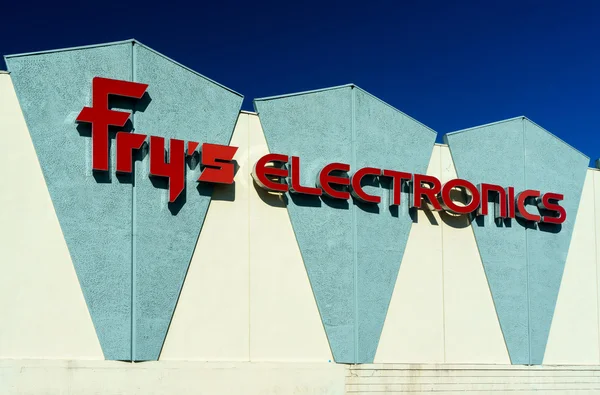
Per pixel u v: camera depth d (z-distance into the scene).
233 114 18.17
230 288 17.47
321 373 18.14
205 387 16.67
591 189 24.12
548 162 23.14
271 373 17.50
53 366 15.33
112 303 16.02
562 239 22.98
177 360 16.56
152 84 17.08
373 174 19.44
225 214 17.70
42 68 16.12
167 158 17.06
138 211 16.52
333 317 18.62
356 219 19.30
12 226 15.55
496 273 21.48
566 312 22.66
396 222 20.03
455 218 21.16
